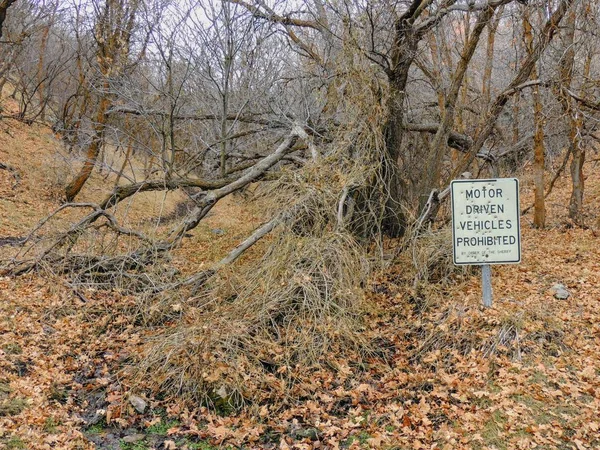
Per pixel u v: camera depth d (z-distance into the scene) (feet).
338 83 34.09
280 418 16.65
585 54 43.16
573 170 44.86
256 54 41.24
